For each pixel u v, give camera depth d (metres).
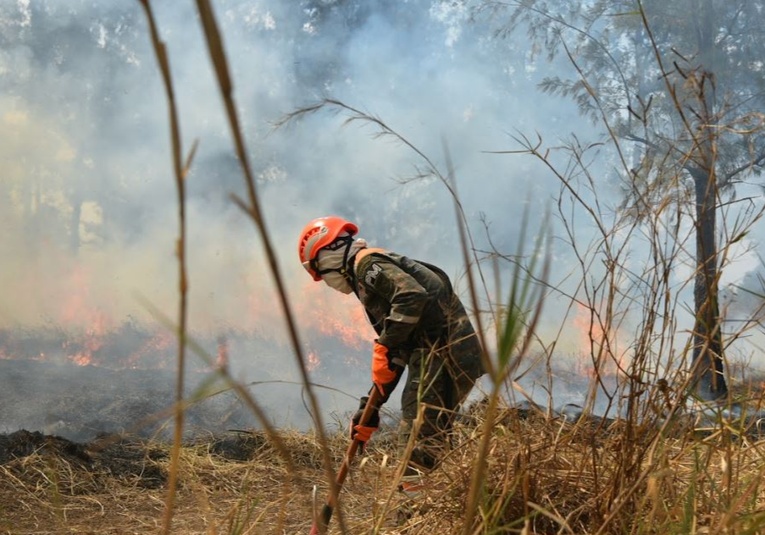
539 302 1.14
